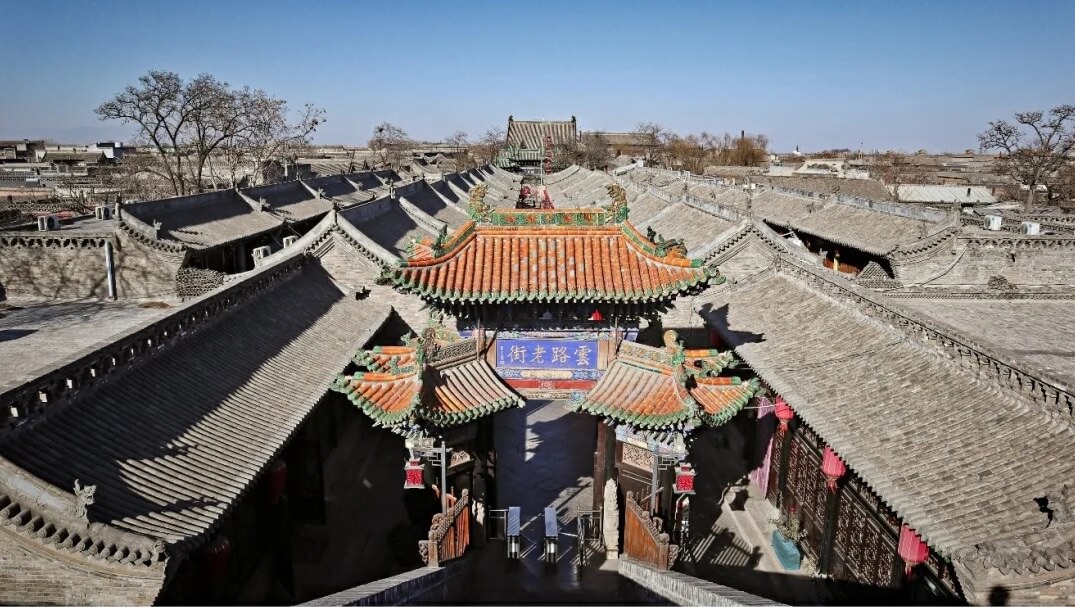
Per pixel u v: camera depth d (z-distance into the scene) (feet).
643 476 68.44
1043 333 81.87
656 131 643.86
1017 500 43.62
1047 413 49.96
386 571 69.26
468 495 67.87
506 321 65.10
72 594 40.98
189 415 57.57
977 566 38.50
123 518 43.50
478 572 68.28
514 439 99.66
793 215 202.28
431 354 61.00
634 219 195.31
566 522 77.92
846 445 55.47
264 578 65.05
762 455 87.51
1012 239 130.41
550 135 505.25
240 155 305.32
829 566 67.05
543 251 63.77
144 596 40.70
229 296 76.59
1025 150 266.36
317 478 75.97
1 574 40.75
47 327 118.93
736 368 87.40
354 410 98.68
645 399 60.44
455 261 62.34
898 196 300.20
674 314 110.52
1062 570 37.93
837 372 68.28
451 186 267.59
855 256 164.66
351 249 103.91
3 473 40.47
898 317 69.36
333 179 257.14
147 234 135.03
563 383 66.54
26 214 194.80
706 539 76.07
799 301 90.07
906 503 46.47
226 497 50.16
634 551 66.49
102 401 52.49
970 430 52.29
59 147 549.13
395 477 88.33
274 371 72.02
